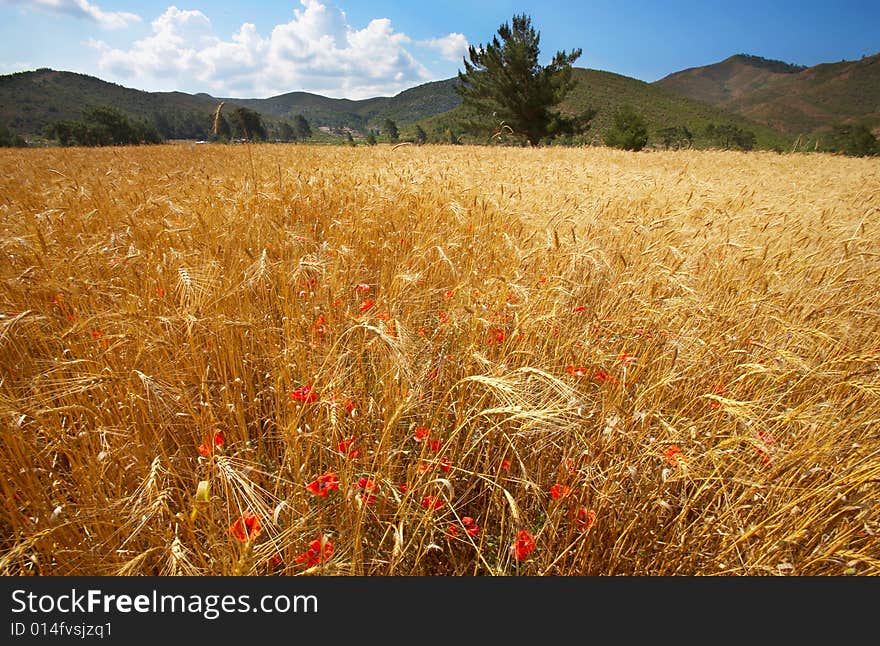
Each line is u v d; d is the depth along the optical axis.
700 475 2.26
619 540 2.15
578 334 3.32
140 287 3.32
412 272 3.94
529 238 4.57
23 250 3.62
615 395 2.71
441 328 3.28
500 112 34.34
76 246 4.00
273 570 2.08
